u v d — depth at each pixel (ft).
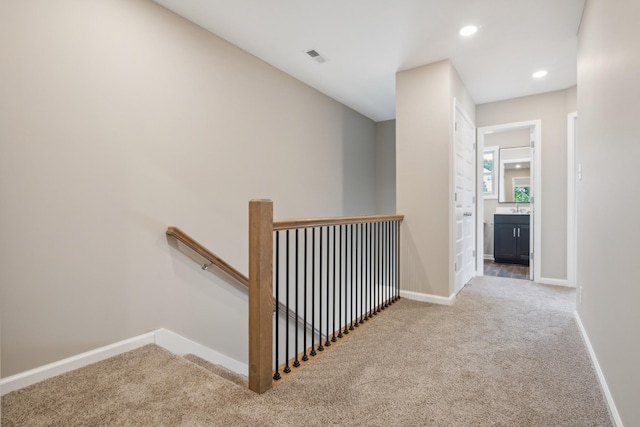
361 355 6.65
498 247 18.51
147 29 7.13
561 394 5.26
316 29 8.45
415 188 10.62
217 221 8.75
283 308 11.27
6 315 5.25
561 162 12.57
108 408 4.77
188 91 8.00
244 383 6.40
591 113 6.67
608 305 5.20
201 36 8.31
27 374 5.42
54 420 4.52
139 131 6.98
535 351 6.82
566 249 12.54
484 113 14.08
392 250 10.94
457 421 4.59
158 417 4.57
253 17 7.92
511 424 4.54
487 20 7.98
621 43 4.71
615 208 4.92
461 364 6.26
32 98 5.47
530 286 12.42
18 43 5.32
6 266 5.25
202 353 8.21
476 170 14.30
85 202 6.15
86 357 6.10
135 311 6.92
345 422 4.54
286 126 11.19
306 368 6.09
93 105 6.24
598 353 5.79
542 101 12.87
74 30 5.98
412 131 10.68
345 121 14.64
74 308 6.01
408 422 4.56
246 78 9.62
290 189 11.43
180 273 7.80
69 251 5.95
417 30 8.46
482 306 9.92
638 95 4.01
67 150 5.90
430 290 10.41
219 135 8.80
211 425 4.40
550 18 7.85
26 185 5.44
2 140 5.18
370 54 9.77
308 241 12.37
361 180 15.96
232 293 9.11
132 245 6.88
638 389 3.84
